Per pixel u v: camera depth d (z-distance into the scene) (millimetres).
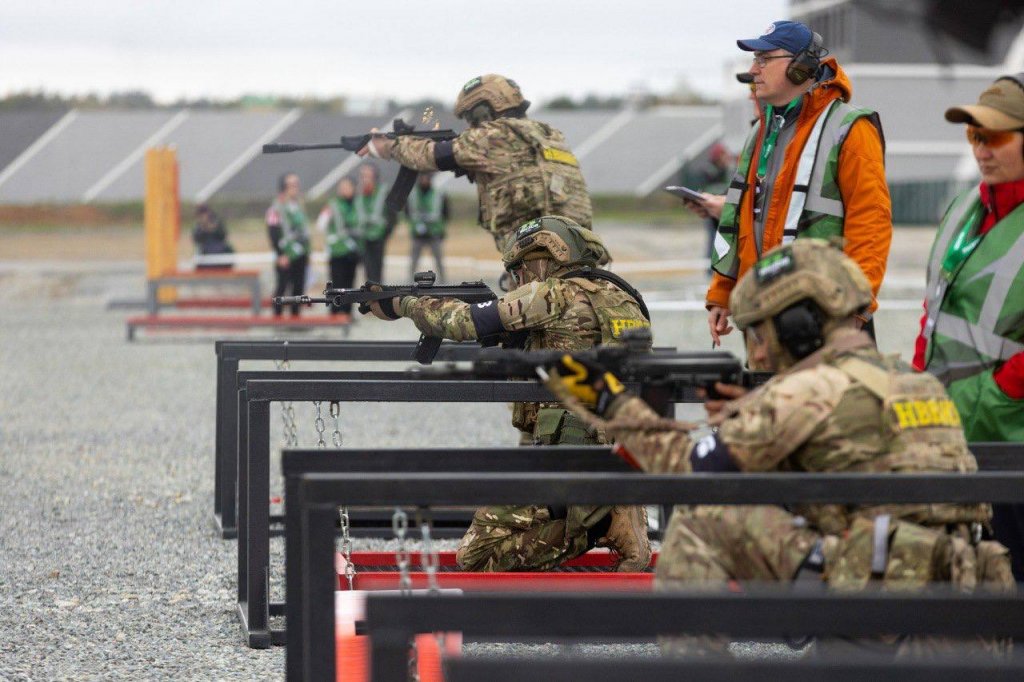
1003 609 6930
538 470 8773
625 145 138375
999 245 10531
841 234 13117
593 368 8312
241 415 14273
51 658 12742
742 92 69562
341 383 11898
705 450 8078
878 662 6539
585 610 6711
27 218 125188
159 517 19188
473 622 6664
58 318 54625
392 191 16453
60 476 22109
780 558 8289
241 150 126500
